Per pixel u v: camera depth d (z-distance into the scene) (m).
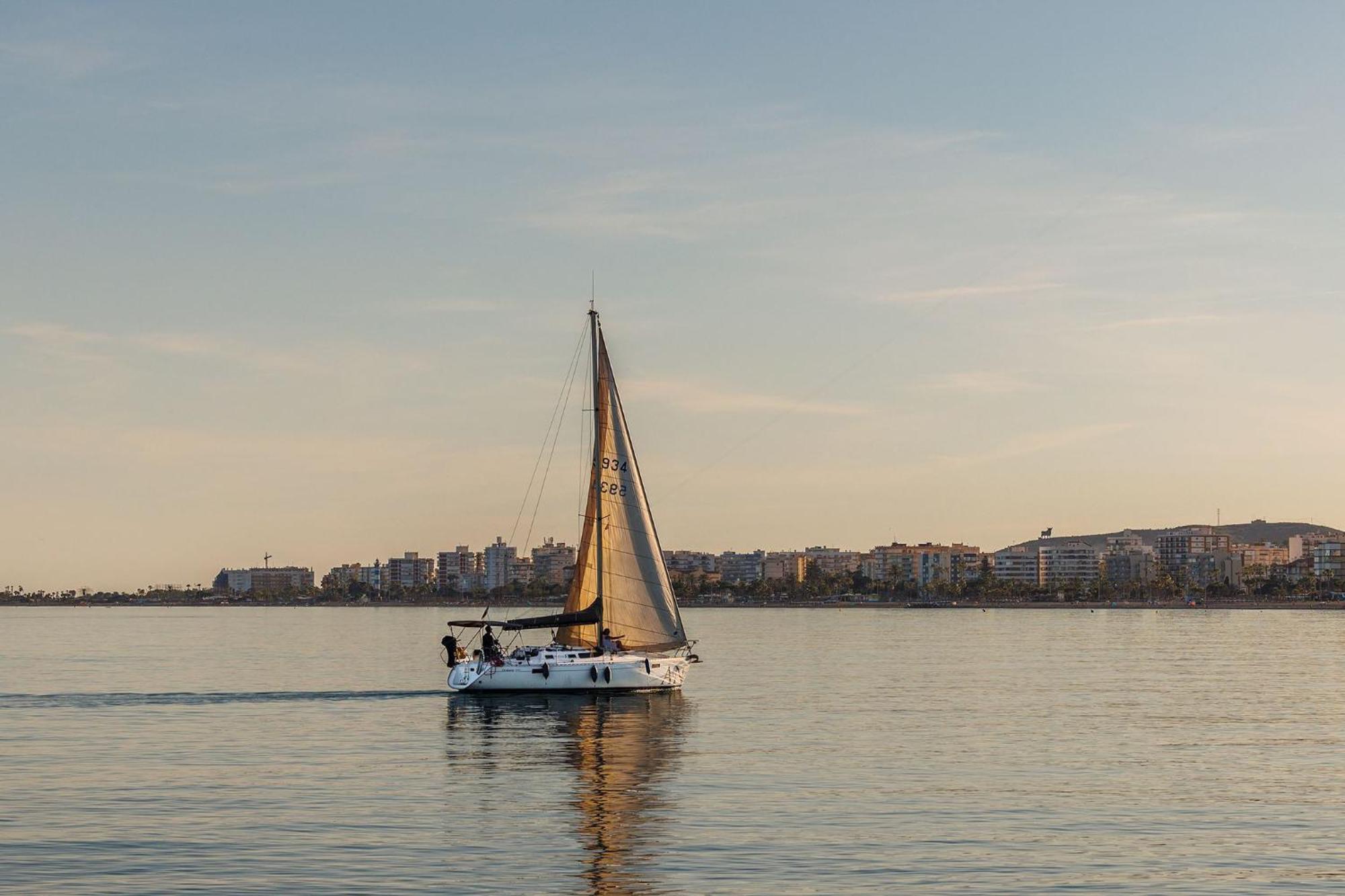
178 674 124.75
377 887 38.62
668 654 95.44
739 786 55.12
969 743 69.19
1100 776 58.38
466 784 55.47
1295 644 196.88
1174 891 38.88
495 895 38.00
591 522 91.38
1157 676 123.25
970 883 39.50
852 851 43.25
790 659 154.12
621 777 57.41
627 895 38.16
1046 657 159.00
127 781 56.00
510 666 88.69
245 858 41.94
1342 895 38.66
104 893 37.97
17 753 64.19
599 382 91.31
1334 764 62.25
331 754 64.31
